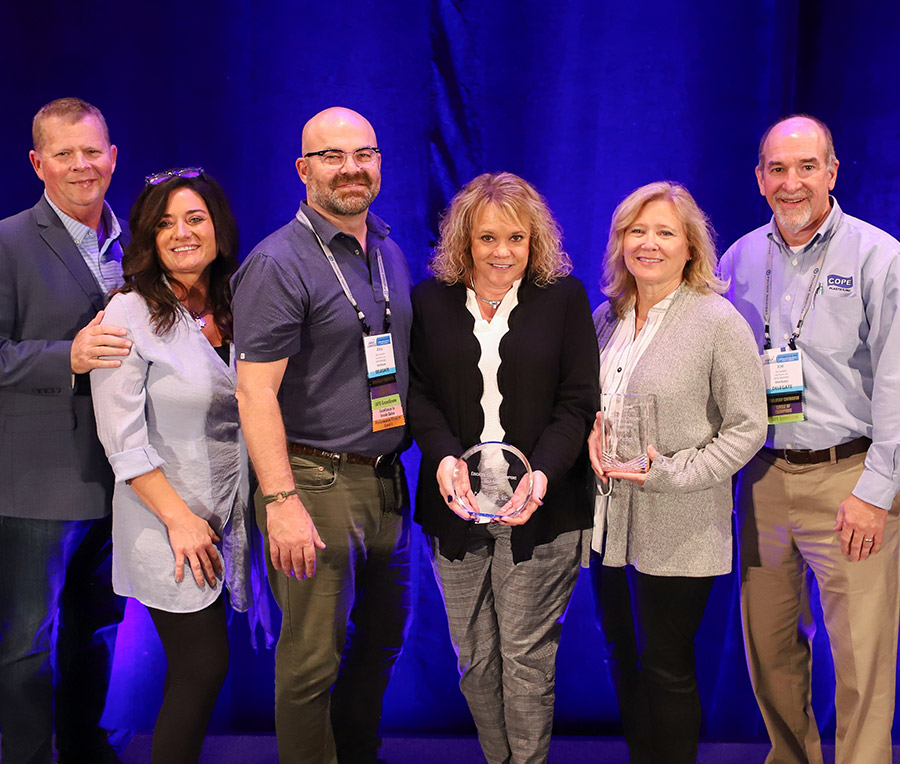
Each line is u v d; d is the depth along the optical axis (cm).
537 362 213
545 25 267
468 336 216
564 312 218
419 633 290
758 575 243
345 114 215
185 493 210
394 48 270
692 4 264
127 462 201
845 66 264
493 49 268
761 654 247
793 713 249
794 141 220
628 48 267
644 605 221
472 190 215
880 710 231
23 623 231
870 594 228
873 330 219
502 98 270
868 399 226
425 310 222
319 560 217
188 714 209
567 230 275
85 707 259
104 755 265
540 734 224
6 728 235
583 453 224
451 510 216
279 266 208
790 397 227
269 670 294
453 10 267
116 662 291
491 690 231
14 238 226
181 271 211
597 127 270
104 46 272
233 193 276
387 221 276
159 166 276
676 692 221
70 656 254
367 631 242
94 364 202
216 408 214
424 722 295
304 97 272
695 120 268
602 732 295
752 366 210
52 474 227
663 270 212
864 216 267
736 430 209
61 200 229
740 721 290
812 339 226
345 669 247
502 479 211
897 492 218
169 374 207
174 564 209
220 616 216
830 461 228
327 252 216
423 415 219
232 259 222
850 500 219
